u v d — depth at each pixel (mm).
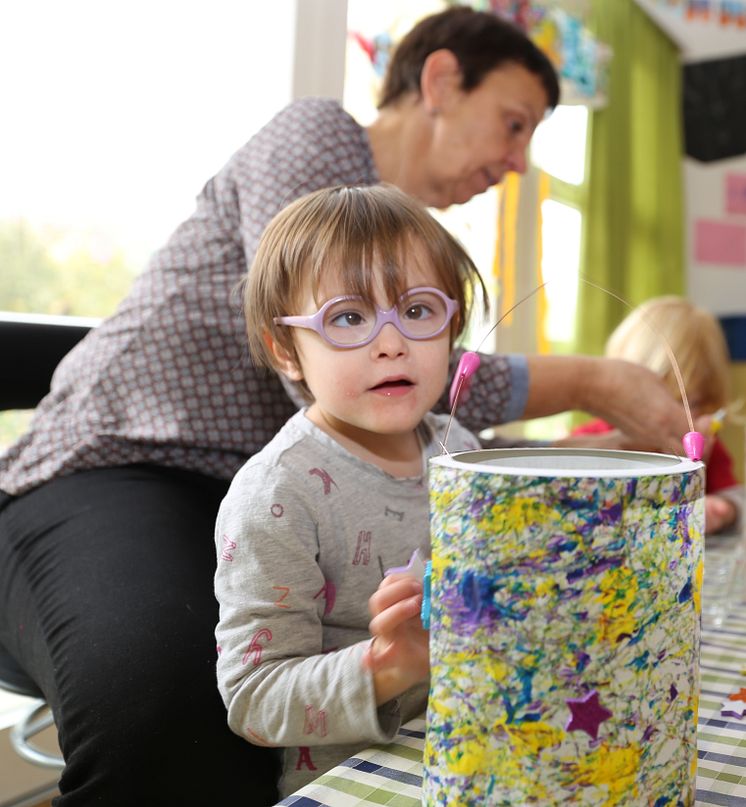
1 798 1423
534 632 396
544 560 393
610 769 399
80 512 919
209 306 1021
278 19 1828
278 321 701
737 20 3752
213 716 705
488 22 1291
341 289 664
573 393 1074
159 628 746
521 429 2840
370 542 716
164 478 988
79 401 1024
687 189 3832
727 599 915
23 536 939
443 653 425
